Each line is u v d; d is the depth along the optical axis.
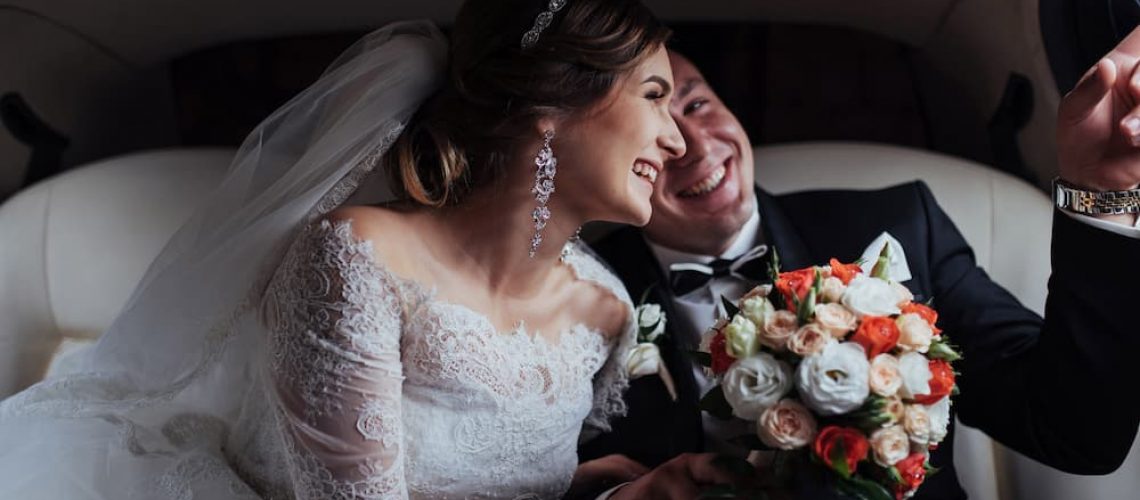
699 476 1.77
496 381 1.82
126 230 2.51
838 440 1.53
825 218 2.34
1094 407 1.92
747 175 2.31
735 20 2.92
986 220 2.52
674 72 2.32
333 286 1.70
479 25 1.79
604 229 2.61
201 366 1.93
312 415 1.69
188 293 1.88
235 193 1.95
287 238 1.83
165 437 1.96
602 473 2.11
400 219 1.82
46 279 2.48
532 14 1.75
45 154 2.88
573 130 1.79
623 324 2.09
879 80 3.10
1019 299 2.45
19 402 1.99
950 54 2.88
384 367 1.71
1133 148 1.74
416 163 1.86
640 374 2.12
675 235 2.36
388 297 1.74
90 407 1.97
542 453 1.93
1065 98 1.76
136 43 2.90
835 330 1.57
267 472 1.91
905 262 2.12
